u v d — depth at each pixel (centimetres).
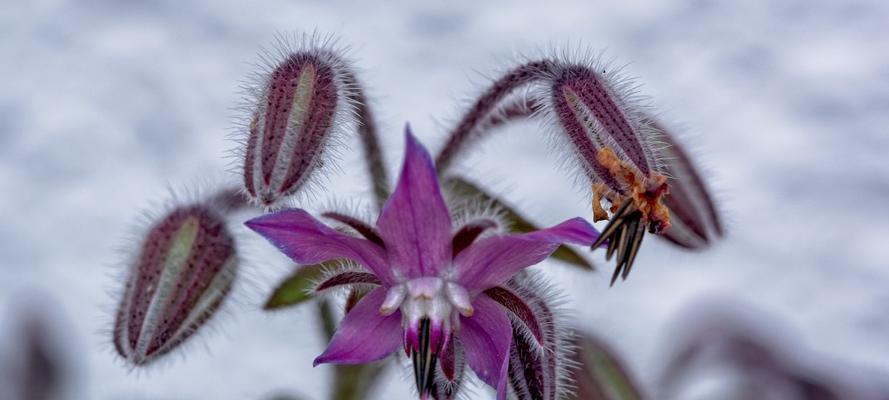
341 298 21
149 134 33
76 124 33
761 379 26
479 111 23
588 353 23
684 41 34
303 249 20
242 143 21
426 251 20
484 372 20
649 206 20
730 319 26
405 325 20
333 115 21
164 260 22
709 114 34
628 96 22
